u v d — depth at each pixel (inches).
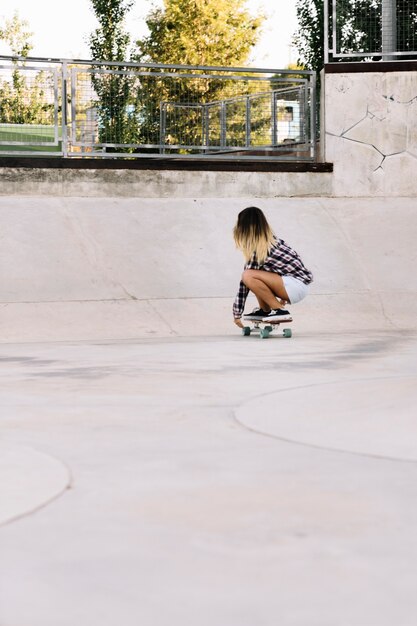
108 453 137.9
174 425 160.7
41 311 361.1
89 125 472.1
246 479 121.3
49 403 184.7
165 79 488.4
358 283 414.3
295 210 456.8
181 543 94.1
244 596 79.6
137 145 479.8
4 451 138.6
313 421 162.2
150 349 288.0
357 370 232.8
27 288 380.5
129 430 156.3
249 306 389.4
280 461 132.5
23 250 401.1
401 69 471.2
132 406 180.5
